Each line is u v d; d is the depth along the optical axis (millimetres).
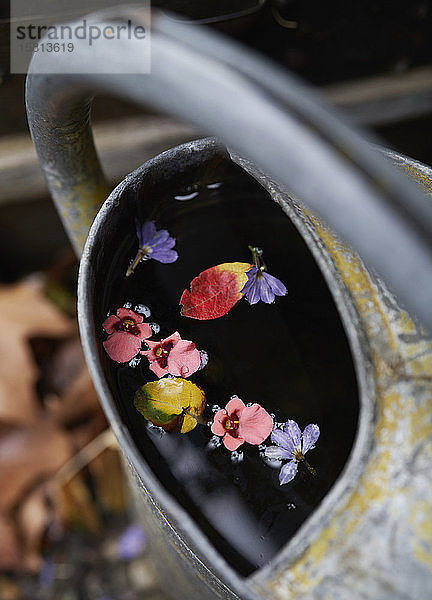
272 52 772
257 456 347
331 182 239
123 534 855
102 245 349
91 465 833
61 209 400
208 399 357
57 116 337
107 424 846
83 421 849
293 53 779
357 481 279
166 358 363
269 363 364
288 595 274
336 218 243
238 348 366
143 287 375
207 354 366
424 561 271
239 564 323
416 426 280
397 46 804
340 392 355
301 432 348
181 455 346
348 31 774
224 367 363
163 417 353
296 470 343
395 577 272
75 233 410
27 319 845
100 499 862
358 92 822
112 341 361
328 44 781
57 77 300
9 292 867
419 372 283
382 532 274
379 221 237
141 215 377
